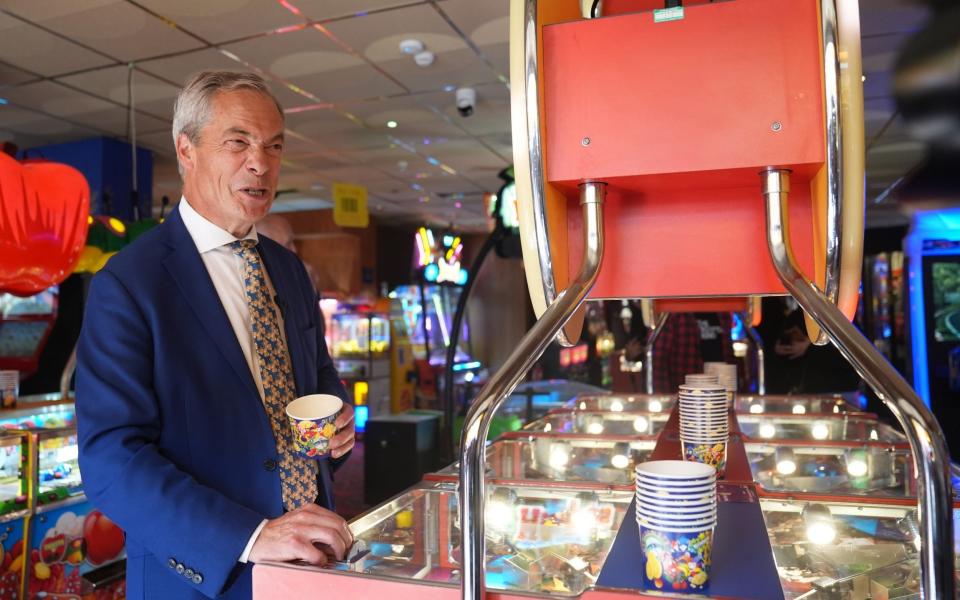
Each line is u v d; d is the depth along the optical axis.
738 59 0.88
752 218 1.05
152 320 1.33
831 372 5.16
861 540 1.06
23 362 5.21
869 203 9.51
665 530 0.80
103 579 3.07
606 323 9.65
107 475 1.19
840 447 1.82
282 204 9.86
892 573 0.92
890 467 1.60
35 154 6.50
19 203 2.64
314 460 1.49
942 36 4.26
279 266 1.67
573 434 1.97
